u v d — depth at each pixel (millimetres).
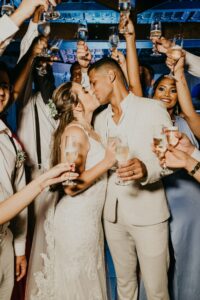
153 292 2145
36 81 2795
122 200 2078
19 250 1965
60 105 2010
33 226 2496
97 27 3477
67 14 4750
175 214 2342
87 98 2076
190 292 2367
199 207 2318
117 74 2121
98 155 1931
